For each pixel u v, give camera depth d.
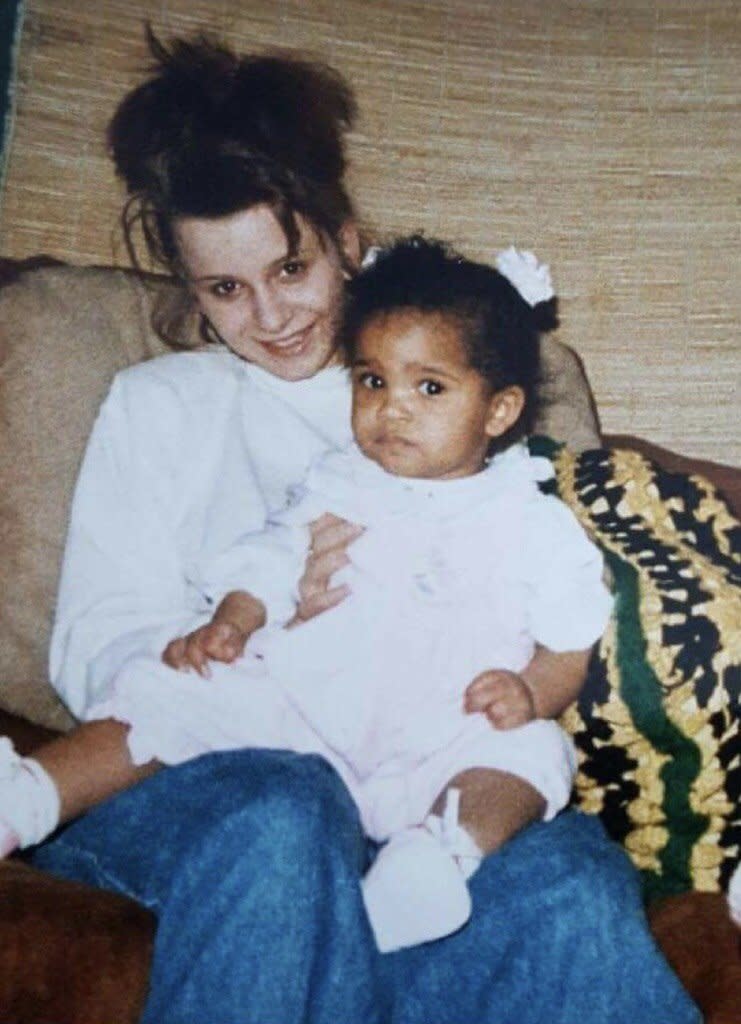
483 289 1.73
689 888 1.54
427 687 1.58
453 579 1.63
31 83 1.80
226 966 1.22
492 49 1.89
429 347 1.70
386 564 1.65
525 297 1.75
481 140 1.87
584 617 1.59
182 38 1.82
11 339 1.70
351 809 1.34
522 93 1.89
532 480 1.68
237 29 1.83
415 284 1.72
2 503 1.66
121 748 1.52
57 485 1.67
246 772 1.34
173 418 1.72
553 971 1.33
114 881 1.33
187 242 1.77
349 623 1.62
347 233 1.80
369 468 1.70
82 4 1.82
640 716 1.57
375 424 1.71
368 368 1.72
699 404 1.86
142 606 1.65
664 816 1.56
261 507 1.70
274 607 1.64
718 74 1.89
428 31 1.88
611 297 1.87
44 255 1.78
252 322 1.76
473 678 1.58
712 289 1.88
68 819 1.47
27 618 1.64
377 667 1.60
